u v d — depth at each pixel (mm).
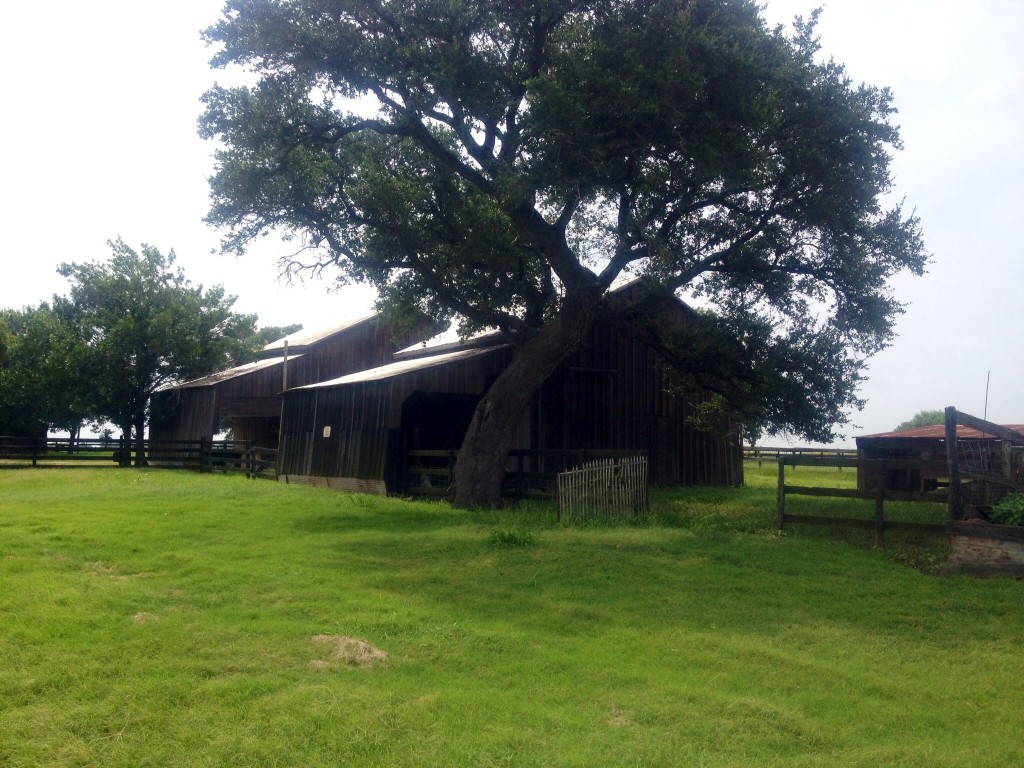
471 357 23844
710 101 16062
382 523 15680
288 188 19062
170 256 44469
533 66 17203
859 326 19125
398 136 19594
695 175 17016
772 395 18281
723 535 14133
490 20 16984
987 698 6793
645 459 17453
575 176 15930
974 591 10344
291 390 27625
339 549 12633
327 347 39344
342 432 24516
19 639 7457
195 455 38406
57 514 16141
